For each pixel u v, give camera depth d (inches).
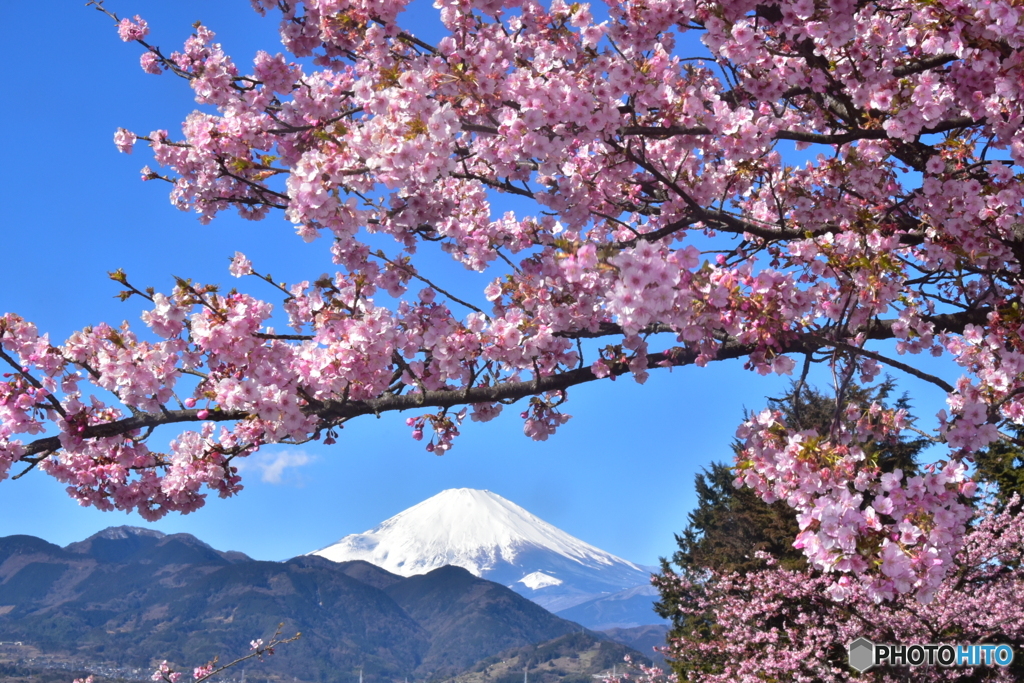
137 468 223.8
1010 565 502.9
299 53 230.7
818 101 224.1
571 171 233.1
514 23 234.2
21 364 194.7
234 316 168.6
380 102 176.7
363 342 180.2
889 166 252.1
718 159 255.6
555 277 216.4
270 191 205.6
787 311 168.1
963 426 191.6
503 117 200.4
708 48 206.7
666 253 165.6
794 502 178.5
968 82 209.6
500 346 203.5
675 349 198.2
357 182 178.9
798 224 257.6
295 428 183.8
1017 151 203.0
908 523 163.0
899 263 211.9
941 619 466.0
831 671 519.5
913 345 215.6
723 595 708.0
